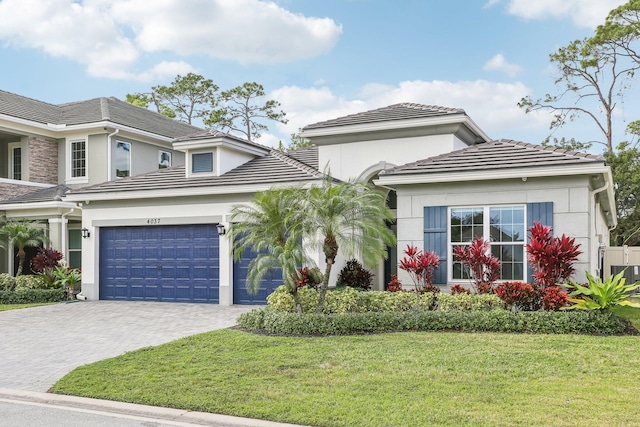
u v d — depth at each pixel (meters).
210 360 9.13
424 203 14.73
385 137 18.23
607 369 8.14
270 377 7.99
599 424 5.93
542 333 10.99
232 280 17.66
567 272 12.40
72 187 25.48
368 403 6.74
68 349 10.80
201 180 18.41
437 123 17.38
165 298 18.50
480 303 12.16
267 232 12.35
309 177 16.84
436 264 13.81
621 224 34.41
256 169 18.77
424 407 6.54
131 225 18.97
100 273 19.45
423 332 11.34
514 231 13.87
